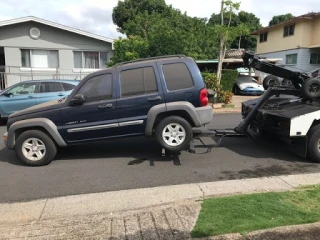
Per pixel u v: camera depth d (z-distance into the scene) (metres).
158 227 3.27
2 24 17.09
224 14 15.91
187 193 4.25
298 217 3.37
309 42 25.84
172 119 5.62
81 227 3.36
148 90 5.68
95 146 7.18
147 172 5.33
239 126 6.59
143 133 5.77
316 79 5.91
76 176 5.22
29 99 10.11
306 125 5.50
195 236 3.08
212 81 14.65
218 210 3.57
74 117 5.74
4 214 3.79
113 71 5.75
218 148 6.78
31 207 3.97
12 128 5.78
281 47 28.72
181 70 5.70
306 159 5.92
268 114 5.99
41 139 5.76
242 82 20.83
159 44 16.97
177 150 5.69
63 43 18.44
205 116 5.69
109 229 3.29
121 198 4.15
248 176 5.06
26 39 17.94
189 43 21.89
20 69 18.14
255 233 3.10
